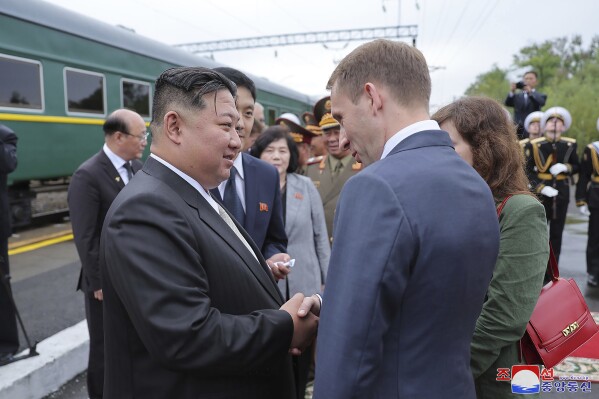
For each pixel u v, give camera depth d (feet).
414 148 3.26
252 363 3.55
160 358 3.27
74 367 9.34
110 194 8.20
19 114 19.25
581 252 19.33
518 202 4.67
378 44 3.47
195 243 3.58
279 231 6.84
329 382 2.93
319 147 14.85
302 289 7.82
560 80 104.22
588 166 15.42
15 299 13.30
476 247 3.08
